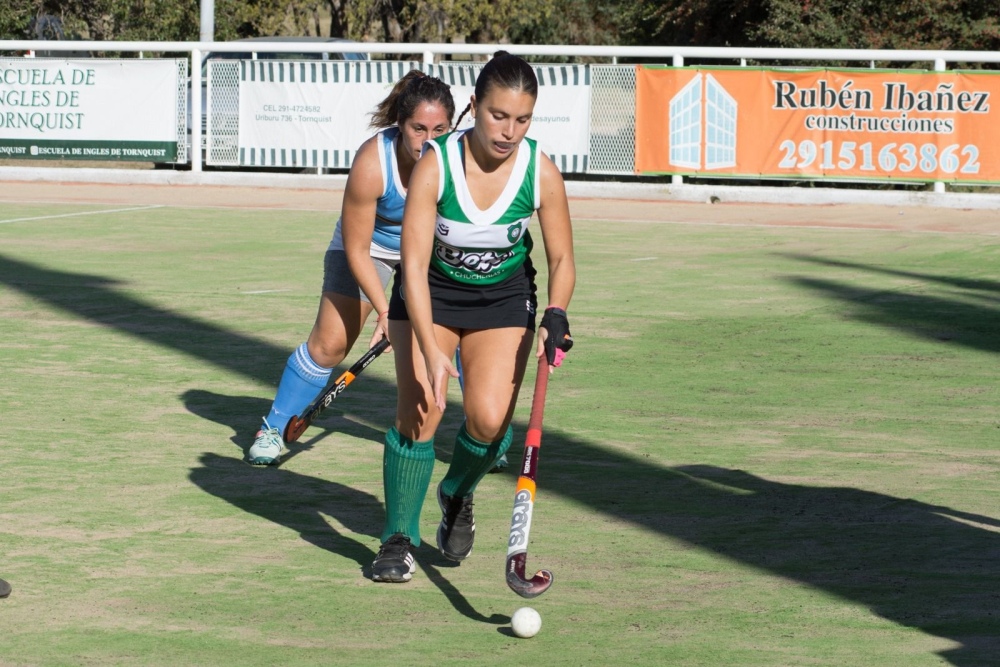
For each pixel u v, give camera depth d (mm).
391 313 11938
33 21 77625
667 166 48562
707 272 32500
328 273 16094
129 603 11414
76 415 18438
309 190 52750
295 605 11422
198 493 14812
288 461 16312
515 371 11641
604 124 48938
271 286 29969
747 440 17234
